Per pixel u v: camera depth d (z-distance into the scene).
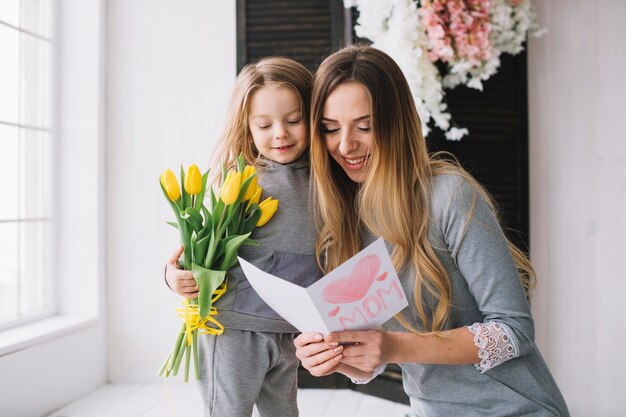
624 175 2.71
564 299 2.85
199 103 3.23
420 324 1.33
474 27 2.54
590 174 2.80
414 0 2.59
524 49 2.85
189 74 3.24
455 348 1.19
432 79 2.54
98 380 3.17
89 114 3.16
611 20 2.75
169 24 3.25
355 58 1.30
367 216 1.33
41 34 3.10
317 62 3.03
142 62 3.26
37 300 3.09
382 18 2.55
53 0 3.13
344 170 1.44
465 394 1.29
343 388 3.04
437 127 2.79
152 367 3.25
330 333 1.12
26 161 2.99
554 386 1.32
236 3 3.10
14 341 2.51
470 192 1.26
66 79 3.17
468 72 2.79
